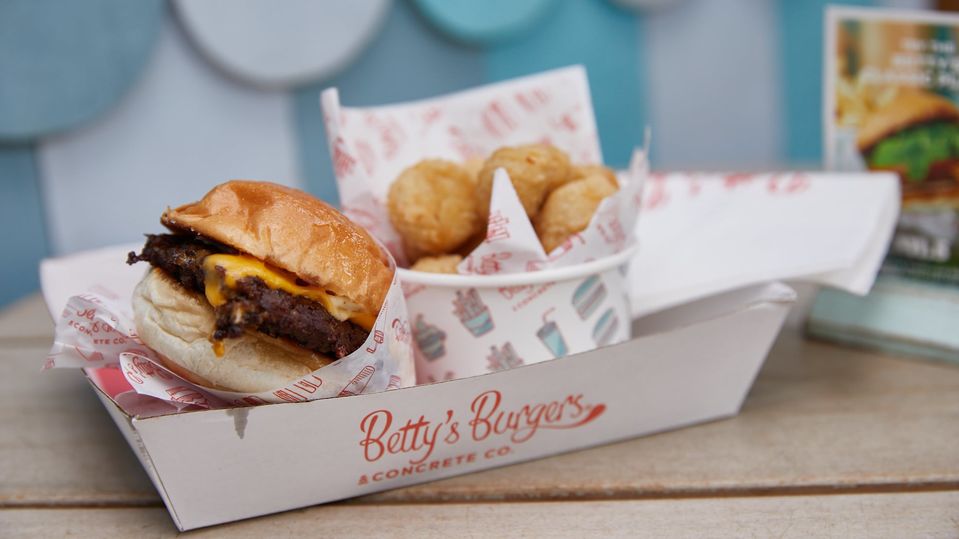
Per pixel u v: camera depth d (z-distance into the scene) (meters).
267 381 0.56
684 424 0.62
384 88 1.15
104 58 1.02
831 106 0.71
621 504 0.57
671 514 0.56
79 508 0.57
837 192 0.69
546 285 0.60
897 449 0.60
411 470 0.57
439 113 0.69
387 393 0.55
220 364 0.56
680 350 0.59
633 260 0.70
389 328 0.57
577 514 0.56
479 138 0.69
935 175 0.70
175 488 0.54
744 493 0.57
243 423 0.54
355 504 0.57
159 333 0.57
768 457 0.59
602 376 0.58
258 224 0.56
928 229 0.70
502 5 1.12
